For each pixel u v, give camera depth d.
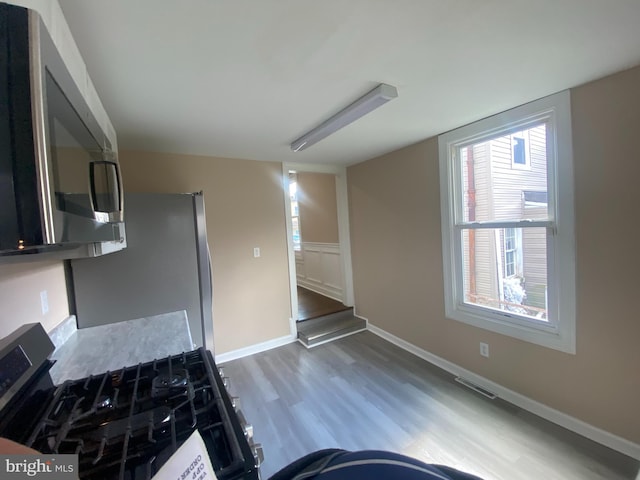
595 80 1.72
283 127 2.31
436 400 2.36
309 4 1.04
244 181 3.34
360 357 3.17
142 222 2.01
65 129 0.63
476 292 2.59
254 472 0.63
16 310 1.23
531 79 1.69
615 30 1.25
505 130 2.22
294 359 3.19
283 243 3.60
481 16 1.14
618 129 1.65
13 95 0.44
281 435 2.07
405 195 3.14
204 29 1.15
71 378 1.11
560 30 1.25
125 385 0.97
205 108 1.89
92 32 1.12
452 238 2.69
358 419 2.19
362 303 4.02
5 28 0.44
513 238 2.28
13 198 0.44
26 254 0.83
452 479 0.53
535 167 2.09
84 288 1.86
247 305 3.38
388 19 1.14
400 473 0.47
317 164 3.81
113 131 2.07
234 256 3.30
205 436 0.73
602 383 1.80
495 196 2.38
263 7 1.04
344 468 0.47
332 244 4.63
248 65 1.43
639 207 1.61
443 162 2.68
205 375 1.02
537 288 2.15
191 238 2.15
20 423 0.76
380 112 2.12
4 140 0.44
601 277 1.78
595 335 1.82
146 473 0.62
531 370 2.17
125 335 1.61
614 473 1.62
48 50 0.51
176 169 2.99
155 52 1.28
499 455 1.79
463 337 2.67
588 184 1.79
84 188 0.80
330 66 1.47
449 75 1.61
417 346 3.17
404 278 3.26
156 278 2.05
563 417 2.00
